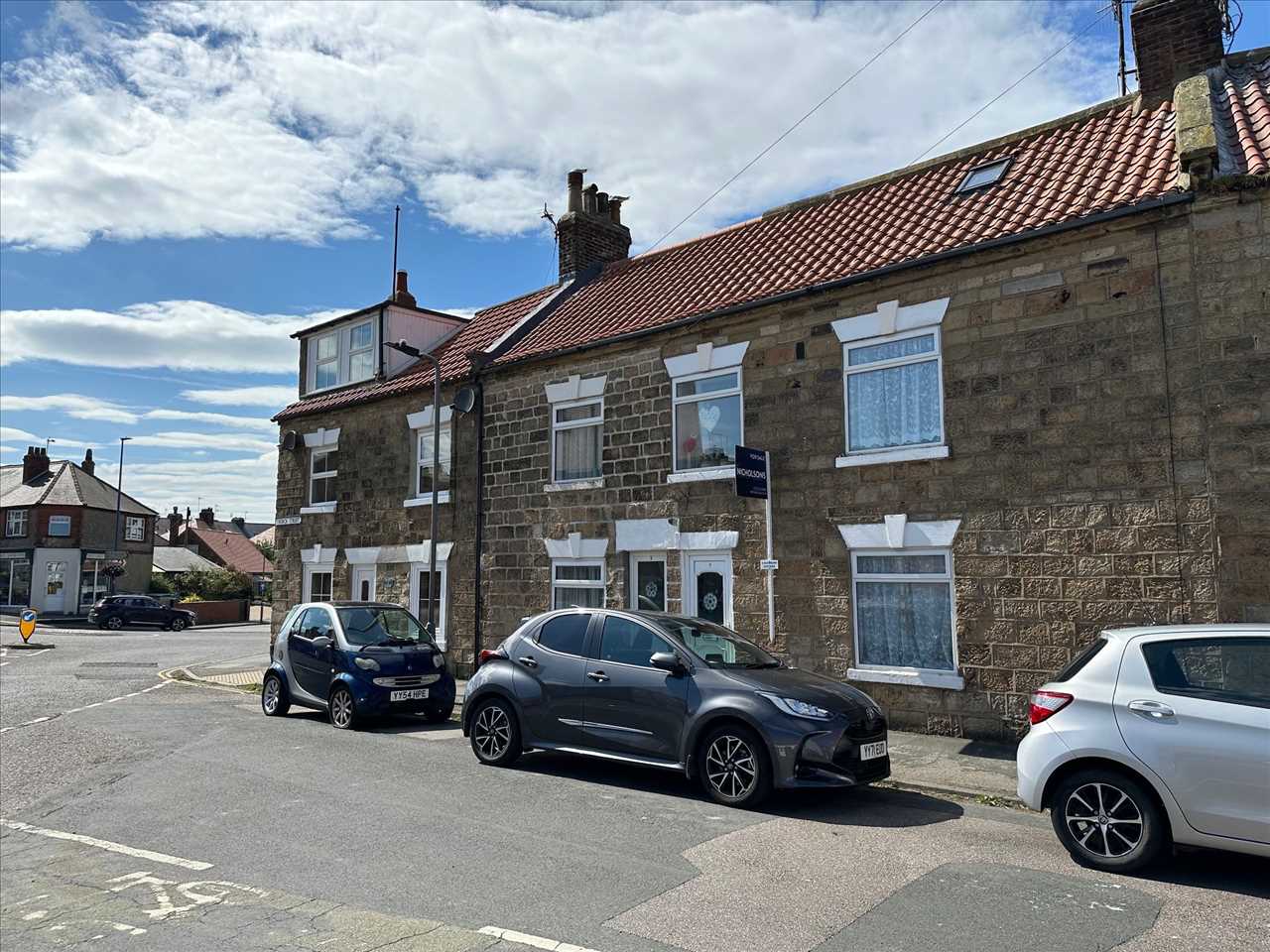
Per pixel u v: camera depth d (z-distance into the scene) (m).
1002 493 10.05
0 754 10.64
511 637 9.61
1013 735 9.77
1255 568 8.30
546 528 15.14
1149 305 9.27
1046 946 4.53
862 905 5.12
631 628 8.70
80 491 51.94
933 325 10.80
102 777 9.23
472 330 20.12
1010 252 10.13
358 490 19.31
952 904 5.12
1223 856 5.99
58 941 4.86
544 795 7.92
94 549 51.72
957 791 7.95
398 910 5.17
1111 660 5.95
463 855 6.20
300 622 13.63
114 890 5.73
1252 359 8.51
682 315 13.31
